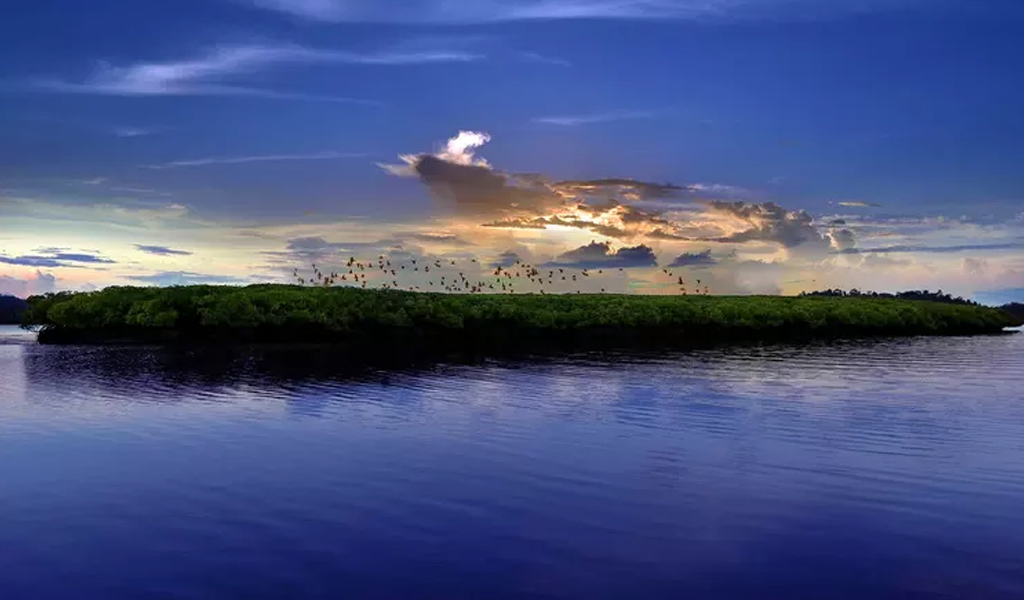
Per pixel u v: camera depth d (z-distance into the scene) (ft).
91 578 50.78
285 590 48.70
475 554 54.65
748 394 136.15
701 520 62.23
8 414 110.01
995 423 106.42
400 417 108.58
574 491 70.38
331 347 234.58
